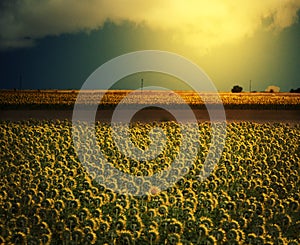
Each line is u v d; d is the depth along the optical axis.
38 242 10.90
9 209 12.99
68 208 13.16
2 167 17.83
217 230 11.55
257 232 11.95
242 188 16.16
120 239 11.23
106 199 14.13
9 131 25.50
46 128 28.06
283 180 17.28
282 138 26.02
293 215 13.98
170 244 11.07
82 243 11.01
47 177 16.41
